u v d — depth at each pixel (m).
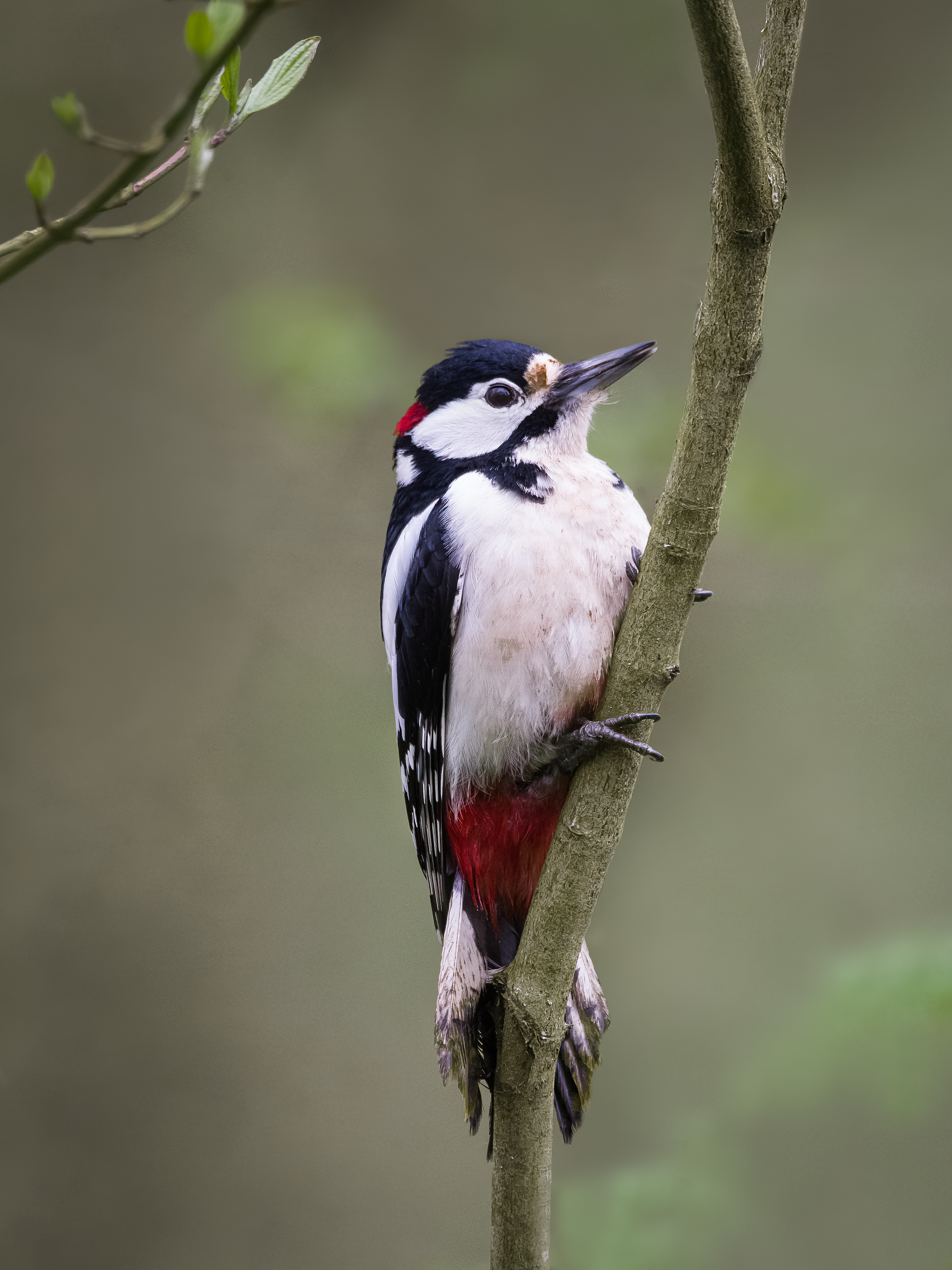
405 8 12.28
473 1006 6.12
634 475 10.05
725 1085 8.92
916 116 12.61
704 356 5.09
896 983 7.79
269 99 4.21
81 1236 10.87
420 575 6.50
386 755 12.03
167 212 3.82
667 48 12.01
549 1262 5.56
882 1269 8.92
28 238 4.31
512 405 6.79
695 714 11.52
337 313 10.82
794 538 10.64
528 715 6.27
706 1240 8.18
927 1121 9.26
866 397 11.72
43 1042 11.35
